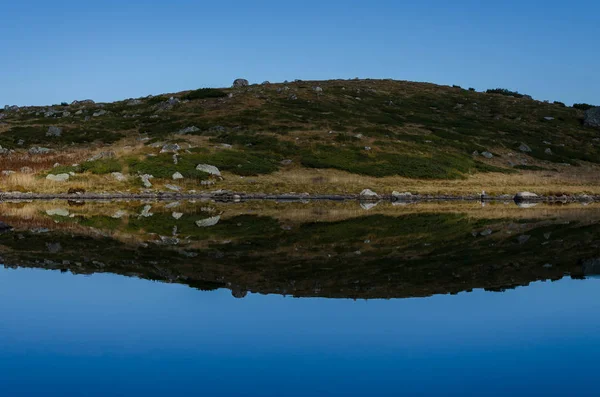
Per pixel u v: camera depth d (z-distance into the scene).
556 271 17.05
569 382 8.46
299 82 120.12
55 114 98.56
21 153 69.12
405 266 17.94
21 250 20.48
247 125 81.88
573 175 75.12
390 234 26.91
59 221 31.20
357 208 45.09
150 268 17.19
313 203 51.03
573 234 27.02
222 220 33.56
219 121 83.62
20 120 93.75
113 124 85.81
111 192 54.03
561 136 96.88
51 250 20.58
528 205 51.75
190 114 90.31
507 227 30.39
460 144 81.00
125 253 20.14
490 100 118.31
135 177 57.62
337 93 108.00
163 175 58.28
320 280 15.52
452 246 22.73
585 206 51.12
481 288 14.62
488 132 91.94
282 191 57.78
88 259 18.72
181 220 33.22
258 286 14.70
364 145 74.62
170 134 78.44
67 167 57.97
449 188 61.62
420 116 97.62
